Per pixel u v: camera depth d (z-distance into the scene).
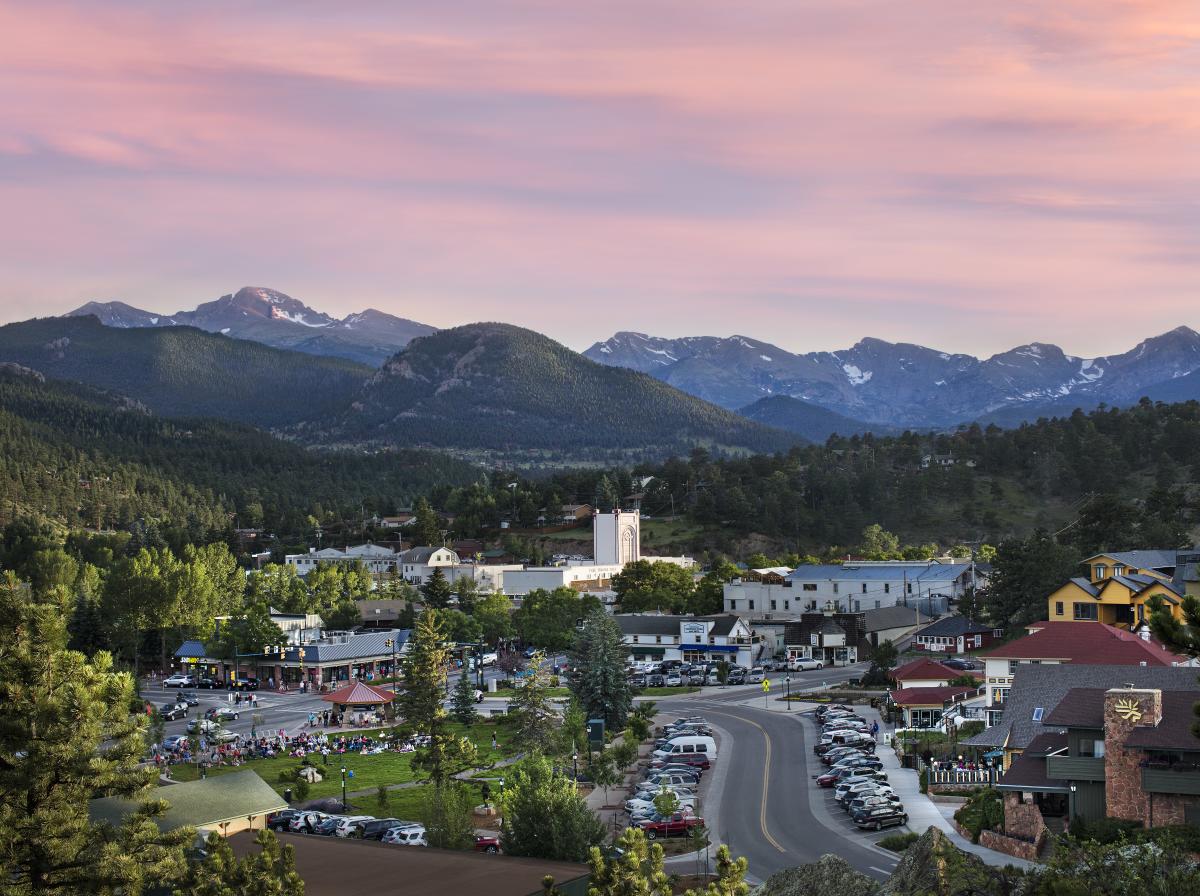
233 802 80.94
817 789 101.00
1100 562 146.25
